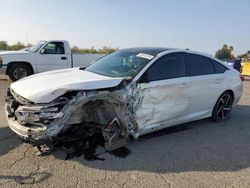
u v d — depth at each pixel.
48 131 3.81
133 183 3.56
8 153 4.21
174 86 5.02
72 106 3.92
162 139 5.09
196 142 5.03
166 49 5.43
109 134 4.42
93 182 3.54
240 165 4.21
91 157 4.20
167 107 4.99
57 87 3.94
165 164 4.11
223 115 6.39
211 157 4.43
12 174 3.65
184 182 3.64
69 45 12.40
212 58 6.11
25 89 4.13
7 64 11.30
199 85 5.52
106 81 4.24
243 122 6.41
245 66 20.09
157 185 3.53
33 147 4.41
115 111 4.39
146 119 4.72
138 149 4.58
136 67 4.79
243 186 3.62
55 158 4.12
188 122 6.02
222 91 6.12
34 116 3.83
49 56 11.97
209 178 3.77
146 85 4.59
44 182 3.49
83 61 12.75
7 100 4.50
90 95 4.03
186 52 5.56
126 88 4.40
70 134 4.24
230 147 4.88
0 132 5.02
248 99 9.46
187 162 4.21
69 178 3.61
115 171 3.84
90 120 4.41
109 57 5.63
